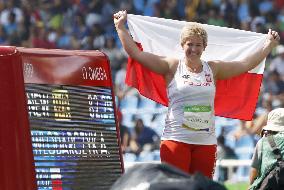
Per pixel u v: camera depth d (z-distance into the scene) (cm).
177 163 1395
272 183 1556
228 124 3634
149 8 5088
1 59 1073
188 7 5128
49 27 4828
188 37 1393
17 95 1080
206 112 1401
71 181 1194
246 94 1619
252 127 3578
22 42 4728
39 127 1154
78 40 4816
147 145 3647
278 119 1603
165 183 719
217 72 1442
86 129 1241
